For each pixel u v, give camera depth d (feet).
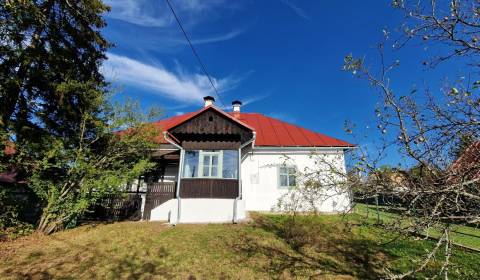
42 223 31.24
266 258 23.12
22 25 32.40
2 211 30.50
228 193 38.78
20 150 31.24
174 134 41.50
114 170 36.09
